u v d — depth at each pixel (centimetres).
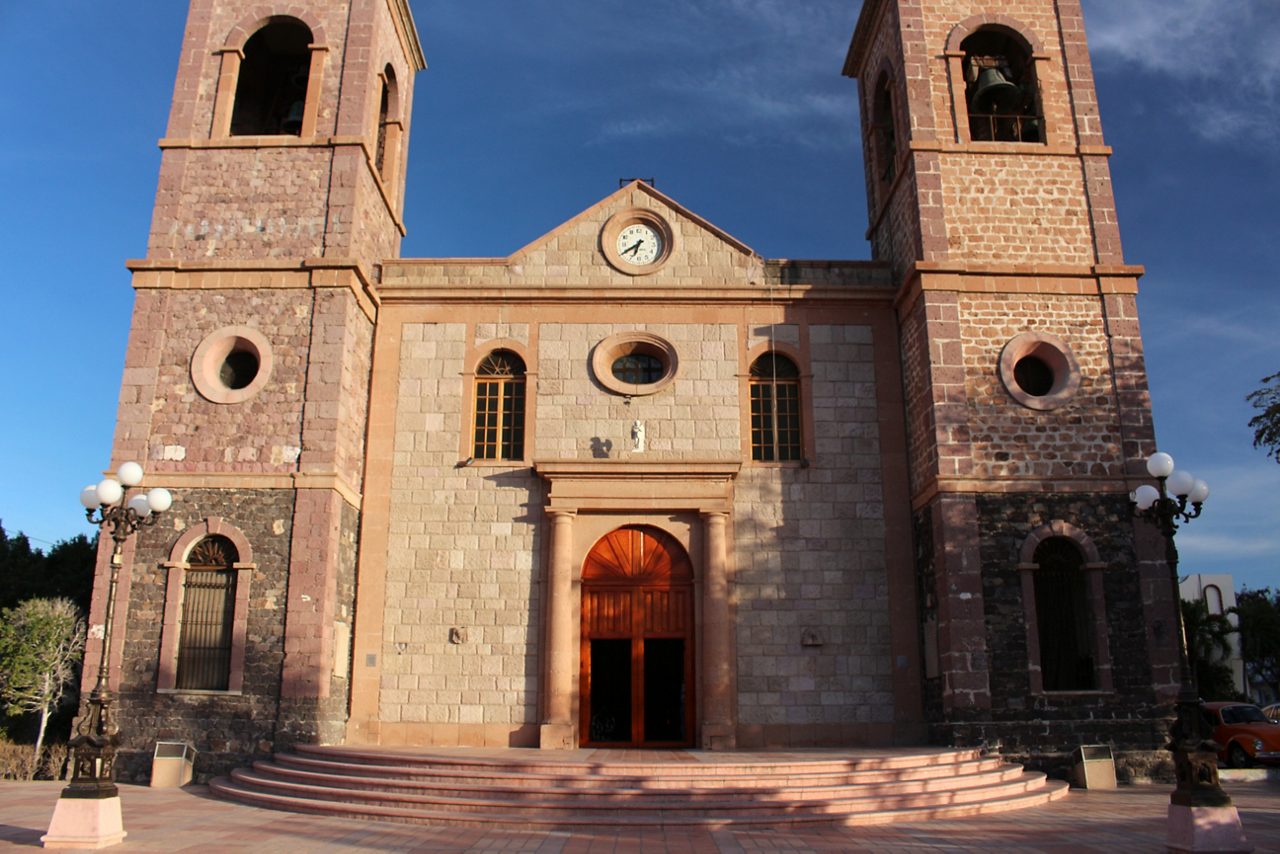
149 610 1862
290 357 1986
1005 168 2117
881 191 2409
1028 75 2236
